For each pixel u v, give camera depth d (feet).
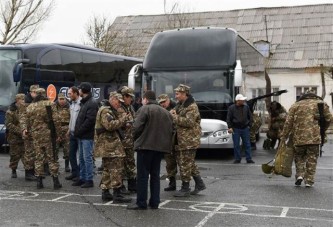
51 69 55.77
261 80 69.36
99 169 38.86
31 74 52.65
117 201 27.07
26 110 32.24
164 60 48.14
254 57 63.21
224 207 26.08
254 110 58.08
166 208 25.79
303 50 122.42
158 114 24.86
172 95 47.24
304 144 31.04
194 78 47.29
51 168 31.01
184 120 27.76
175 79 47.52
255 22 133.69
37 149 30.94
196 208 25.81
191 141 28.19
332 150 58.85
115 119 26.63
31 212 24.95
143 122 24.61
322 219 23.63
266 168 33.73
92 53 64.28
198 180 29.25
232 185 32.73
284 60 121.49
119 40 134.82
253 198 28.37
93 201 27.48
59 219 23.54
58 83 57.00
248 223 22.88
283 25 130.52
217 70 47.09
